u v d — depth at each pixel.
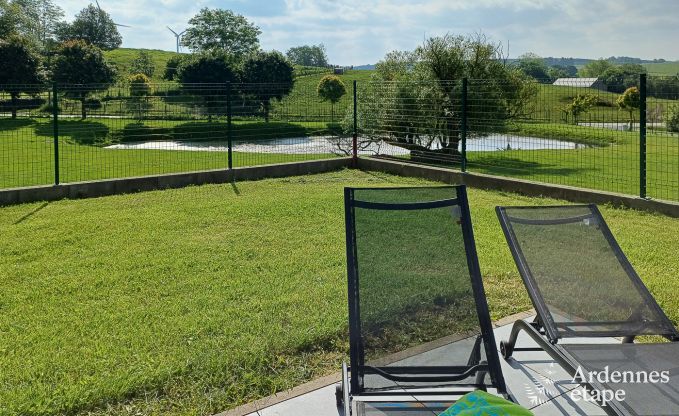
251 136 17.73
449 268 3.44
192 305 4.59
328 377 3.51
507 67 16.19
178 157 15.69
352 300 3.29
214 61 36.41
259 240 6.56
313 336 3.95
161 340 3.93
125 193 10.01
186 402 3.21
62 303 4.68
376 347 3.10
